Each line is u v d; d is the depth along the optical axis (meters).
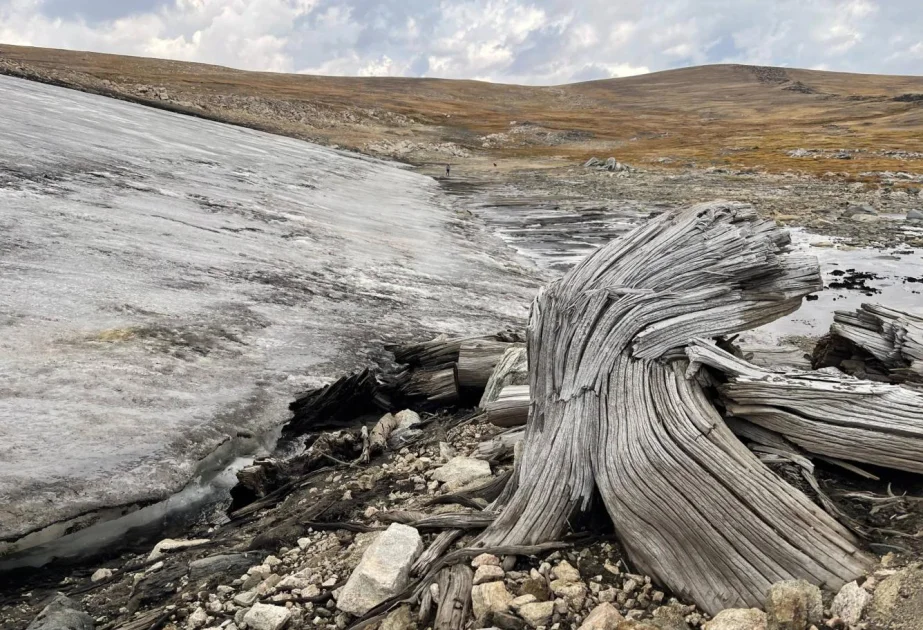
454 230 30.28
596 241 29.36
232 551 6.37
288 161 43.03
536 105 182.00
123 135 33.28
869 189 42.41
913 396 5.00
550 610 4.38
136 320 12.09
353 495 7.25
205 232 19.03
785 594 3.96
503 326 16.06
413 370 12.16
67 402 9.00
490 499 6.27
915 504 4.70
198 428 9.12
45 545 6.79
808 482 5.04
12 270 12.91
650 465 5.07
